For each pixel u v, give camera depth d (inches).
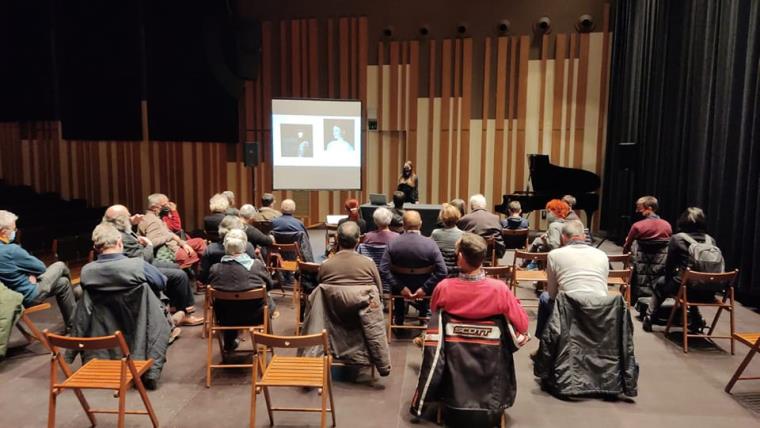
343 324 132.0
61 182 416.8
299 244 209.2
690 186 243.9
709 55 229.1
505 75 371.6
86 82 399.9
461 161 382.6
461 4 373.1
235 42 373.1
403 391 131.5
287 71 399.2
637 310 189.2
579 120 364.5
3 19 397.7
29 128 415.8
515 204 232.8
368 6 384.5
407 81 383.9
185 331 172.7
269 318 142.4
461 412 120.2
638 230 188.5
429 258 150.6
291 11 394.0
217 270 133.5
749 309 197.9
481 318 110.0
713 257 153.1
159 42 386.0
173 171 409.1
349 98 392.2
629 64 326.6
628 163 294.2
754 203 194.1
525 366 147.0
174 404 124.4
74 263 274.1
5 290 136.8
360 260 132.5
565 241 135.8
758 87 189.8
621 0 339.3
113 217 159.6
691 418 118.4
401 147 389.7
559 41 361.4
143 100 396.8
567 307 127.0
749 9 200.2
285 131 363.3
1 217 145.1
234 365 134.3
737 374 128.6
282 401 126.2
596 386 125.6
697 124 239.0
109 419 117.9
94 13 390.3
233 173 410.3
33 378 138.4
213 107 392.8
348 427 114.5
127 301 125.4
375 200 267.6
